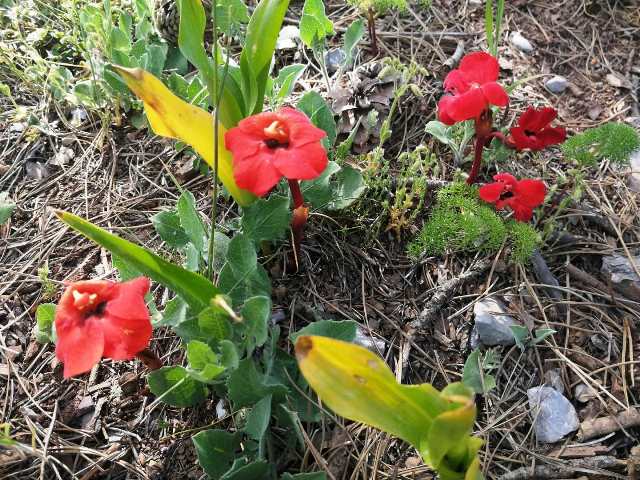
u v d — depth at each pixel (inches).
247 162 9.1
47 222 13.1
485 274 12.1
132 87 9.0
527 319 11.5
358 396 7.1
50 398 10.7
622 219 13.1
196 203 13.1
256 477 9.2
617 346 11.3
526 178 13.6
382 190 12.7
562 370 11.0
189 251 10.5
